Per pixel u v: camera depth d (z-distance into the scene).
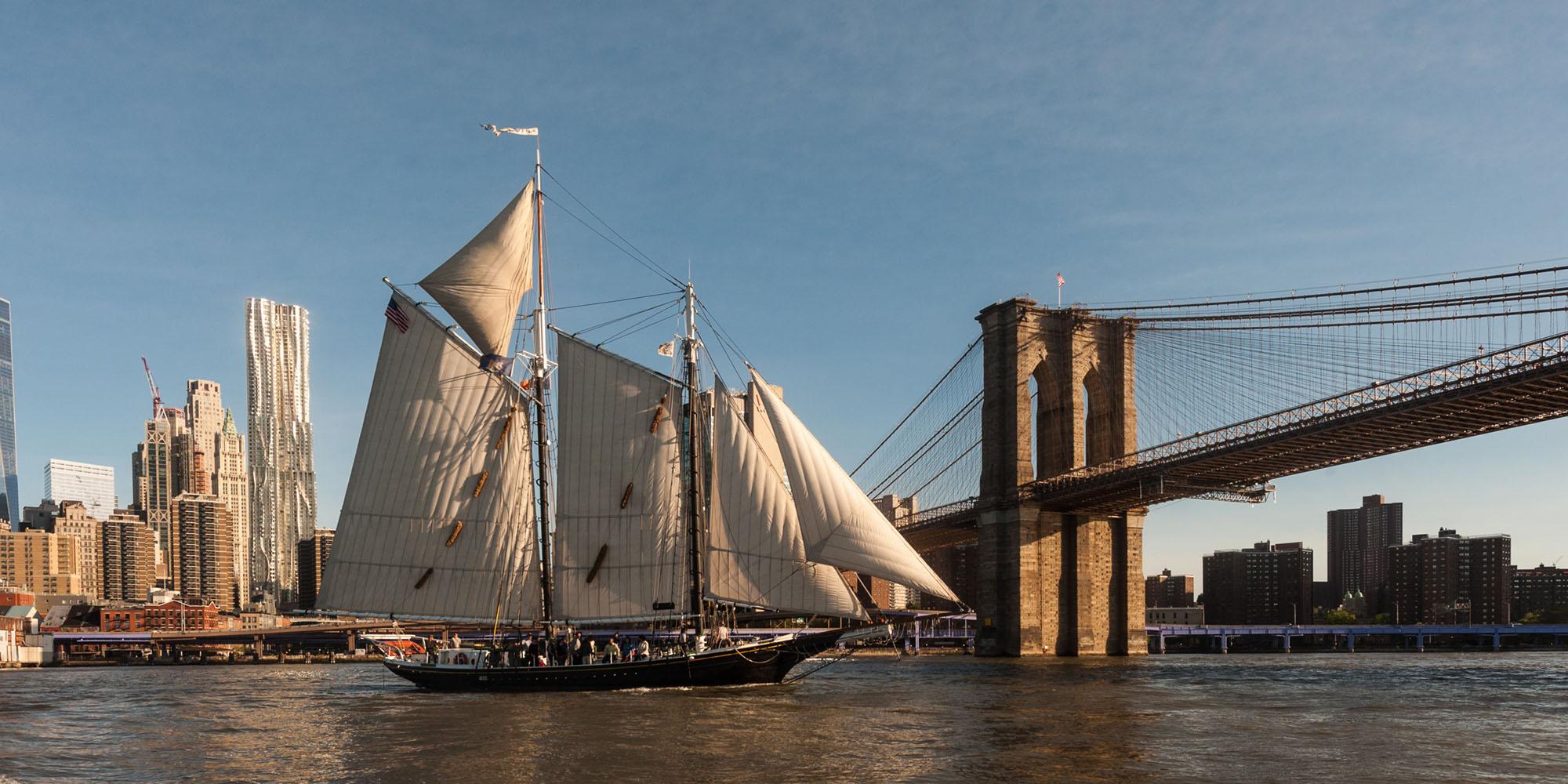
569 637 73.19
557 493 73.38
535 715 55.16
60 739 50.91
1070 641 126.25
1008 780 36.91
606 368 73.69
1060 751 43.00
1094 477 114.69
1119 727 50.34
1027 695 67.75
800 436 68.81
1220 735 47.50
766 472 69.31
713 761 40.69
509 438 74.06
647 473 72.44
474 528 73.00
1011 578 124.44
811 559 67.88
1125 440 128.00
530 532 74.38
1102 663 112.44
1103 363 129.75
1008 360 127.31
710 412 73.19
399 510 71.75
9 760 44.09
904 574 67.19
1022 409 126.06
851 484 68.94
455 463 72.75
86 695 83.19
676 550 71.50
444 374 72.81
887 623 70.44
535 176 78.44
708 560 69.75
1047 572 125.69
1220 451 102.44
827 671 98.31
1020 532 123.81
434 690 73.19
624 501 72.38
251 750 45.84
